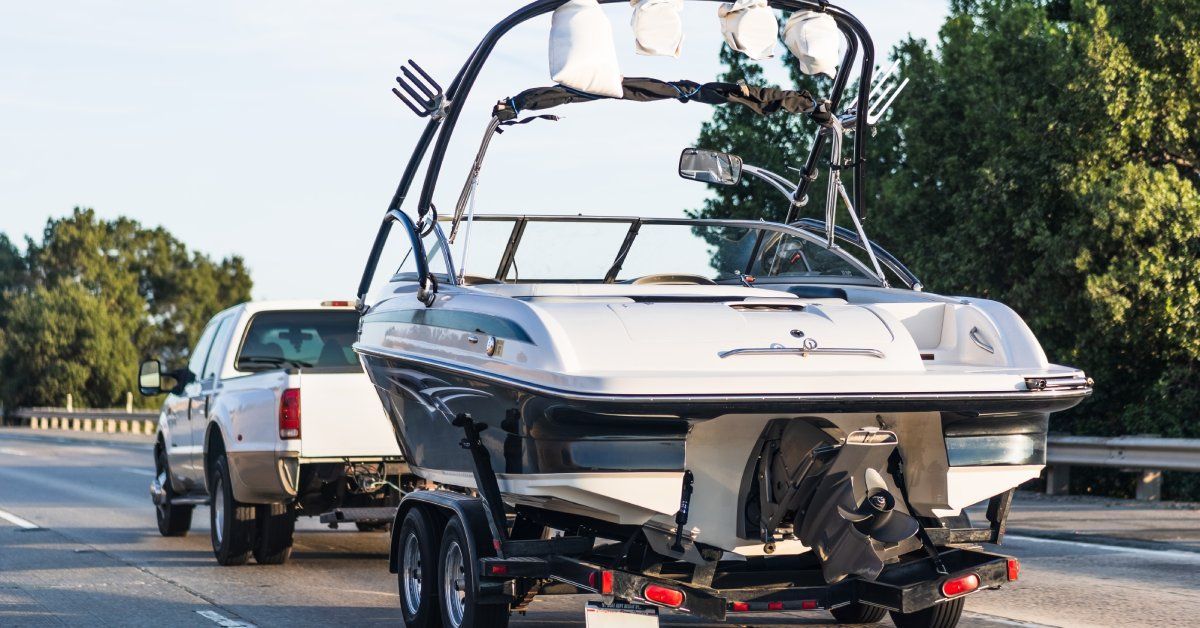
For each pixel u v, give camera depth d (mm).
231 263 114000
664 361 6059
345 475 10336
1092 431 18109
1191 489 16953
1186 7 16469
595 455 5977
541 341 6098
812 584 6727
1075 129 16578
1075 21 18219
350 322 12188
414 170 8164
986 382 6180
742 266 9055
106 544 12594
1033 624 7898
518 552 6469
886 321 6559
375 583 10016
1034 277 17000
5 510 16000
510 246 8477
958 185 18531
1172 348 16500
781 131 21766
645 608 6188
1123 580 9523
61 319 80625
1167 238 15938
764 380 5875
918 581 6633
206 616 8547
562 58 6891
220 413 10969
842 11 7496
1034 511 13969
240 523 10844
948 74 19000
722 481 6363
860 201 8453
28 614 8641
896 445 6336
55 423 55188
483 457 6648
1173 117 16484
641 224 8680
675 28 6938
